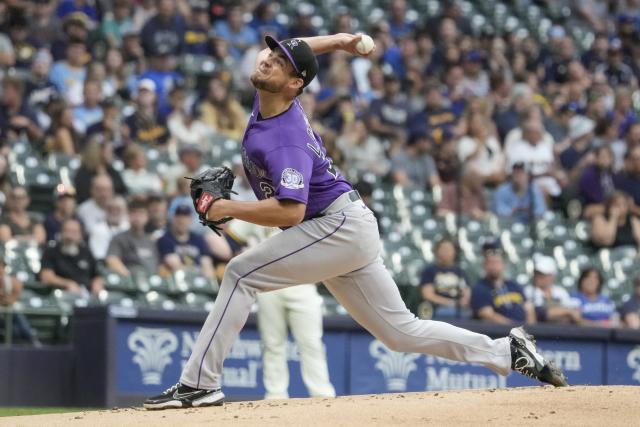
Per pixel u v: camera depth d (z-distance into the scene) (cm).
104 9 5838
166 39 5616
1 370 3525
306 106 4934
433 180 5297
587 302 4553
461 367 3950
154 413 2062
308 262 2106
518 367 2233
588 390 2144
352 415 1953
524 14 7369
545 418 1920
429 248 4834
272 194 2120
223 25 5994
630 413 1950
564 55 6806
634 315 4616
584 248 5178
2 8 5353
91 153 4488
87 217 4372
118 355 3506
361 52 2259
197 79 5653
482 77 6300
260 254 2108
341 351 3781
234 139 5272
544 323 4203
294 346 3681
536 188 5344
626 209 5241
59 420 2042
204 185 2089
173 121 5097
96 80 5044
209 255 4253
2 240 4081
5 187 4353
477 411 1973
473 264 4803
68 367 3584
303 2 6662
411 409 1992
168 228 4219
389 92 5638
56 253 3988
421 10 7000
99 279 4009
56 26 5603
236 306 2112
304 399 2205
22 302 3859
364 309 2181
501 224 5109
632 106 6638
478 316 4134
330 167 2139
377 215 4712
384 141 5456
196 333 3634
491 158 5431
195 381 2125
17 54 5303
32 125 4862
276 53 2064
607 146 5450
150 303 4038
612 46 6994
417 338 2195
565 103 6253
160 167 4828
